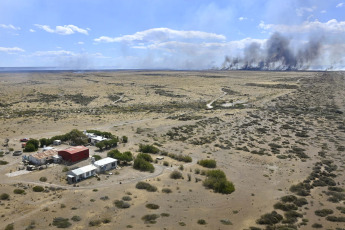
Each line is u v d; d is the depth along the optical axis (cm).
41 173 5203
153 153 6819
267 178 5375
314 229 3472
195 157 6638
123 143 7581
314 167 5909
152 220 3550
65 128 9138
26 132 8431
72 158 5881
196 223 3569
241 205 4206
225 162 6322
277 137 8456
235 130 9294
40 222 3397
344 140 7975
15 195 4172
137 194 4406
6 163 5678
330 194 4547
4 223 3331
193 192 4619
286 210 4031
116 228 3325
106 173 5325
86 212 3722
